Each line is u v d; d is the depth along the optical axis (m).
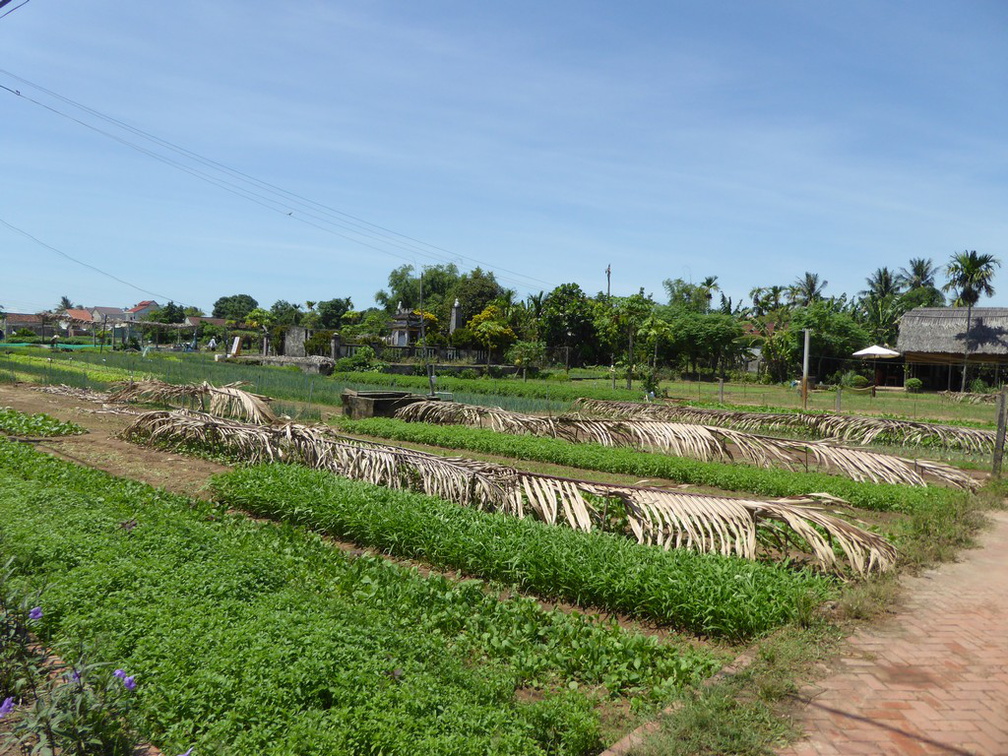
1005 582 8.66
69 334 92.31
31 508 9.12
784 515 9.06
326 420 23.80
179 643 5.45
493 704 5.29
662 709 5.48
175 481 13.24
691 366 65.00
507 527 9.18
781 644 6.58
